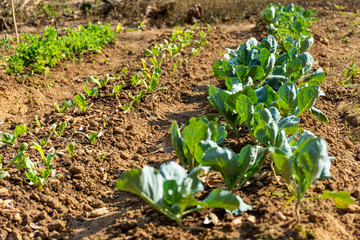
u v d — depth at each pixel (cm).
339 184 335
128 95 566
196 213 293
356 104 515
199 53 815
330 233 265
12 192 344
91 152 418
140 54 845
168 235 269
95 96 592
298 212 268
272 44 549
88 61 796
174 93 600
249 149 299
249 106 355
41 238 296
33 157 405
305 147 258
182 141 335
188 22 1197
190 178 269
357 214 296
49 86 647
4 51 847
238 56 535
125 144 440
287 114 412
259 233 260
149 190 250
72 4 1443
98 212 322
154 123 501
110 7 1335
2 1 1344
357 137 437
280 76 504
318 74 486
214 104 394
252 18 1194
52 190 353
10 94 592
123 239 276
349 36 925
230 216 278
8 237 295
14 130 457
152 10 1261
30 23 1190
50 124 498
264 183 329
